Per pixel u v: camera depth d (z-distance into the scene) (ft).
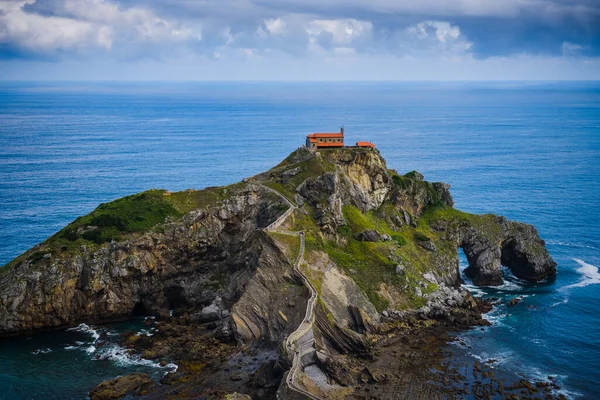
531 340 407.44
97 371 377.71
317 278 429.79
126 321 457.27
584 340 408.05
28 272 438.40
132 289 464.65
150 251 472.03
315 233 478.18
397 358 379.55
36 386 360.07
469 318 439.63
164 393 346.74
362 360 377.09
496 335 415.44
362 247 487.20
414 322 431.84
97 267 449.06
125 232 474.49
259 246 455.22
